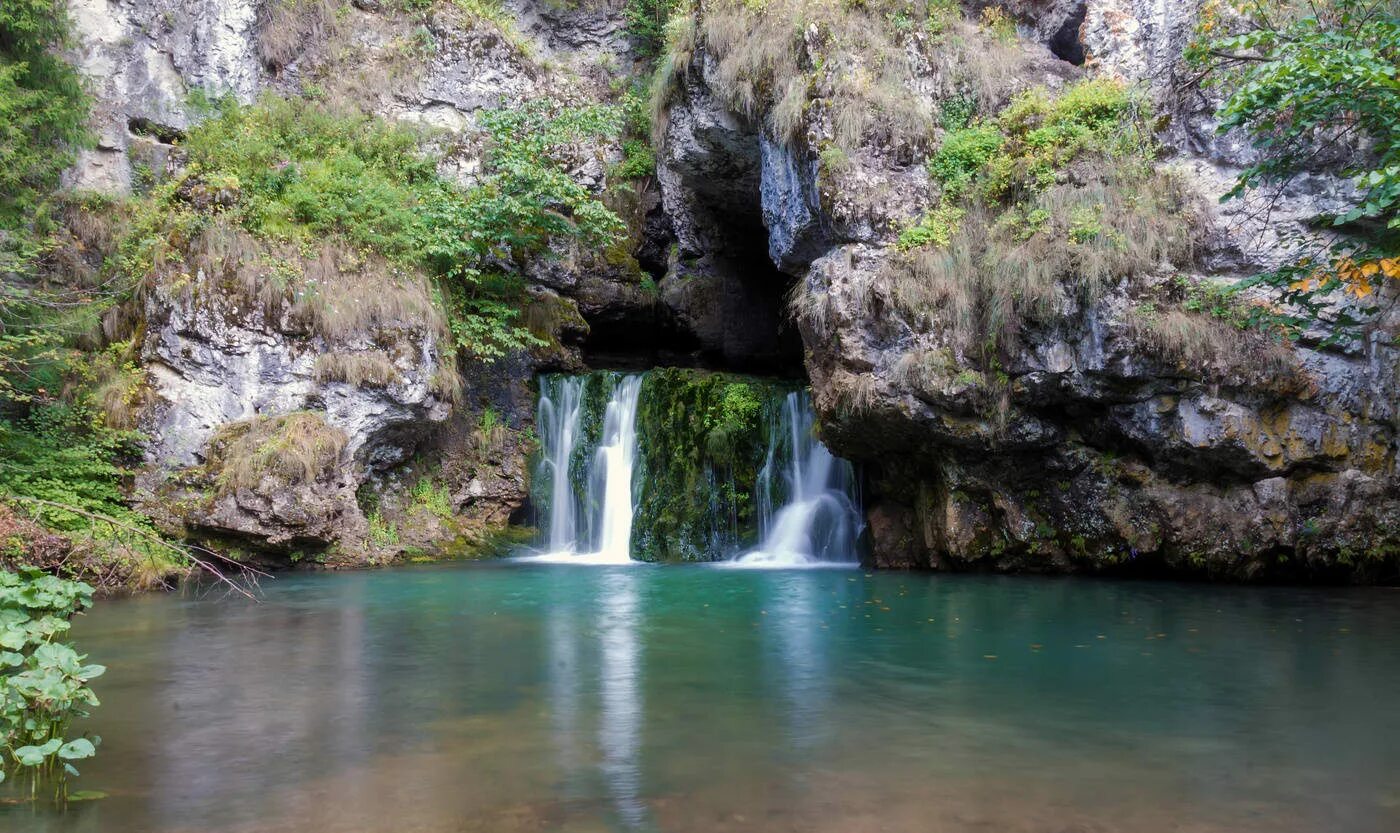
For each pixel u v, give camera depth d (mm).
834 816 3836
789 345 18906
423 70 17984
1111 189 11047
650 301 18344
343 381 13203
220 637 7832
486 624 8469
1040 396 11062
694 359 18953
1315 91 8117
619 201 18781
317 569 12805
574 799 4035
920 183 12086
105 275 13578
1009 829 3688
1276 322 9742
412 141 16812
